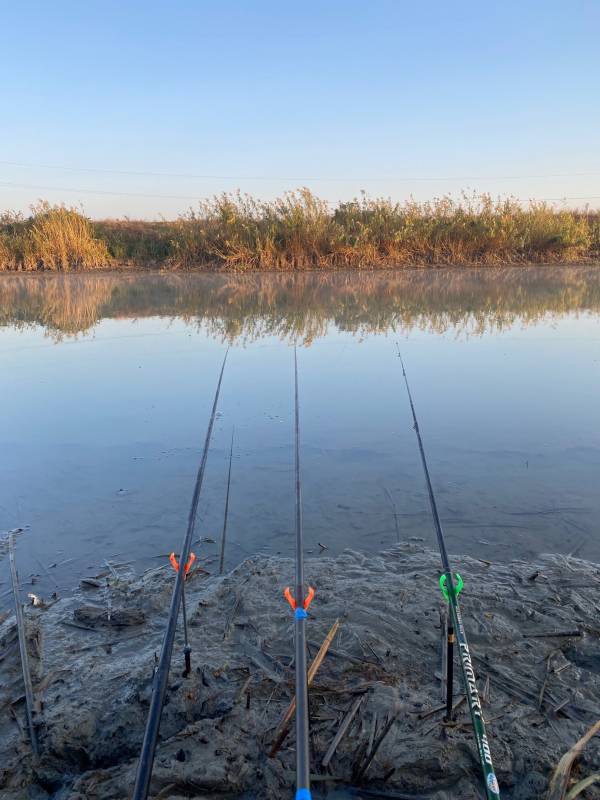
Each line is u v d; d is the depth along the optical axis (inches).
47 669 96.5
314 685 89.1
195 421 215.2
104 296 587.8
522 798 73.6
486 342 344.8
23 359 323.3
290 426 207.5
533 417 211.6
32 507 153.2
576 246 921.5
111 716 85.4
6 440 199.8
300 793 49.4
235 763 77.0
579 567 122.5
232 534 138.9
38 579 123.3
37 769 79.9
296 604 68.4
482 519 142.6
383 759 76.9
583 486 157.8
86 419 219.9
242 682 91.0
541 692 88.3
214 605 112.0
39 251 867.4
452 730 81.0
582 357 301.1
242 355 321.7
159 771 75.7
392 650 97.8
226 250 860.6
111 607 112.4
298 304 506.6
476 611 107.4
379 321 422.9
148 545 135.5
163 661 68.9
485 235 893.8
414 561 125.9
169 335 385.4
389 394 242.8
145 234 981.8
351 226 892.6
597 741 79.4
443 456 178.9
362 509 148.6
